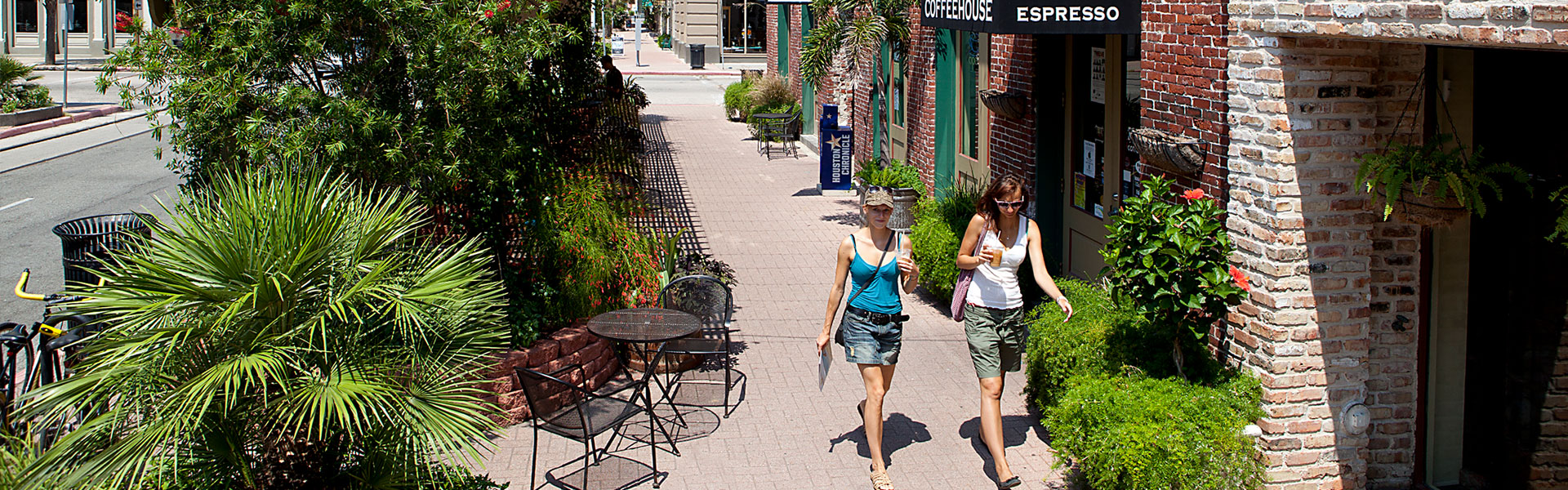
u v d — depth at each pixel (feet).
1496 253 18.02
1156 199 18.72
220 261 14.82
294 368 15.02
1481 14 13.04
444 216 24.81
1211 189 19.60
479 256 24.72
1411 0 14.08
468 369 17.70
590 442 21.83
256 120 21.39
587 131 35.45
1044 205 31.24
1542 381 17.78
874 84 51.16
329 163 21.74
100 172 58.34
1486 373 18.58
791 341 28.53
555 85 28.02
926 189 40.63
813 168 62.18
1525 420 18.07
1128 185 26.68
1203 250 18.15
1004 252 19.62
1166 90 21.30
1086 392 18.52
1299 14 16.25
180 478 14.79
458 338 16.28
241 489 15.30
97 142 70.64
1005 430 22.30
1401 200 16.96
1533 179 16.76
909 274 19.67
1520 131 16.87
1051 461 20.70
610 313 23.09
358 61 22.93
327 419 15.08
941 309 31.55
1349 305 17.58
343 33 22.65
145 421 14.47
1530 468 18.10
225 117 21.93
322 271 15.67
